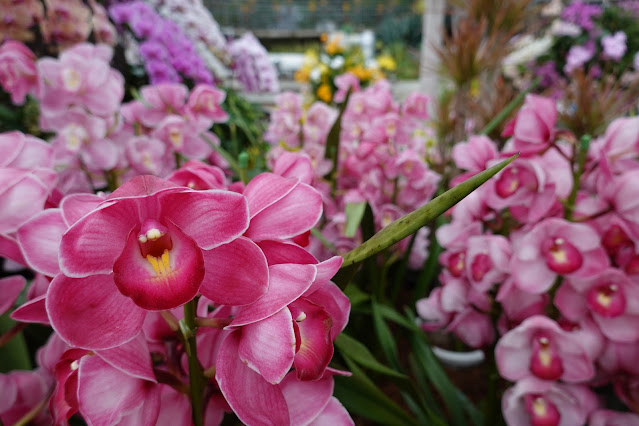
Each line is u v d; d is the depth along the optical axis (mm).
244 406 178
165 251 163
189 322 193
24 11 685
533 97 364
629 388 387
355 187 670
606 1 1958
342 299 212
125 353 179
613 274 355
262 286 171
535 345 365
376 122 594
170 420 216
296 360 180
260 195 199
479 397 568
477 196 433
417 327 462
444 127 899
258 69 1407
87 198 187
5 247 226
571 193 367
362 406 310
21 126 733
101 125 520
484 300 437
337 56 2082
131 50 970
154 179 157
